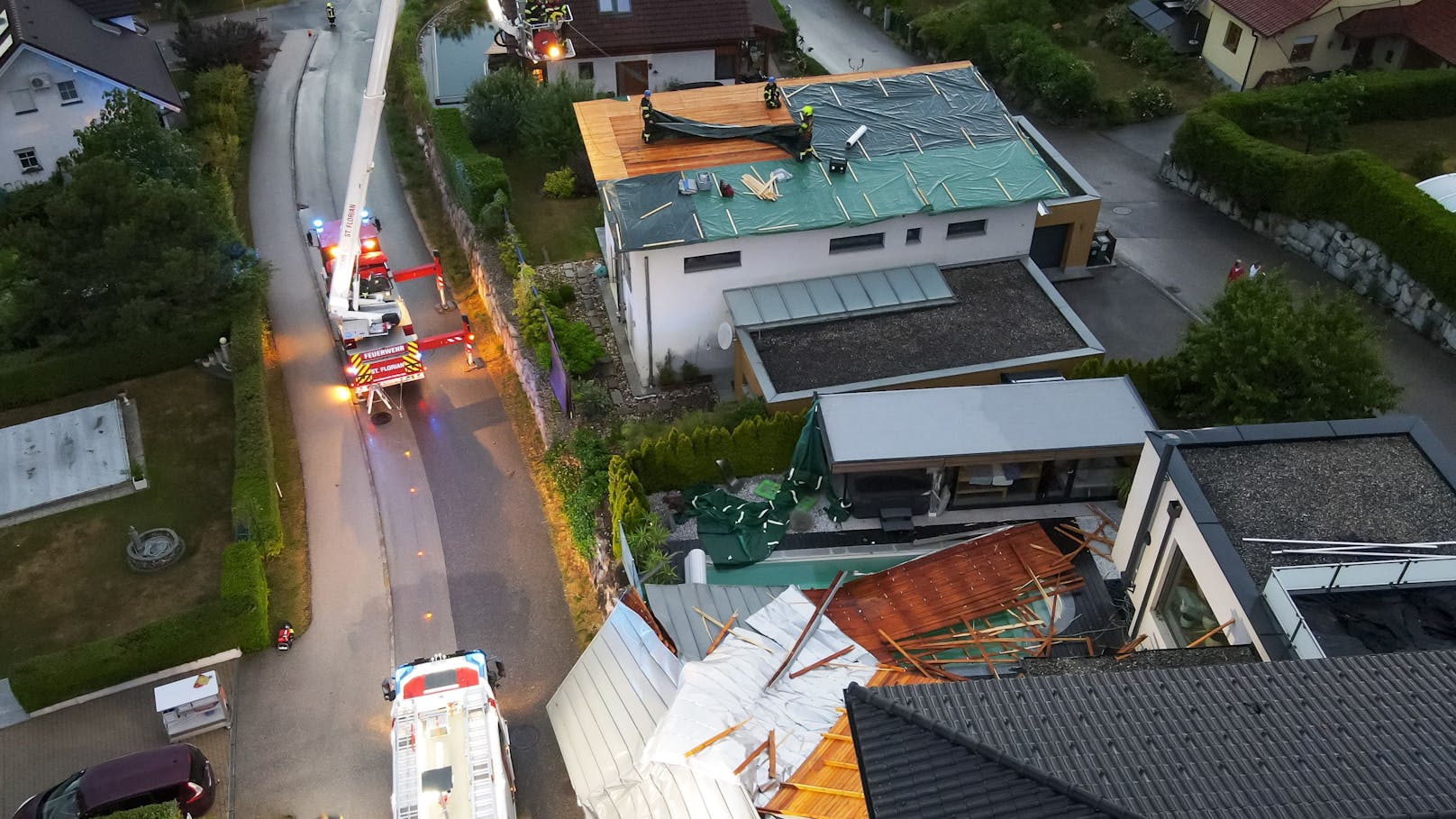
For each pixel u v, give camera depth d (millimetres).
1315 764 14602
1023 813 14016
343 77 59156
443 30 61938
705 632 25281
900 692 16109
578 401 34625
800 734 21312
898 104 40219
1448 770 14398
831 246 36125
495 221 42375
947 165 37031
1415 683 16281
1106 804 13789
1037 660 21219
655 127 37969
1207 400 32156
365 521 33188
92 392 38750
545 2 41562
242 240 42562
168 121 51656
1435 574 20203
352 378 36125
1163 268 42281
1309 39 51281
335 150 52750
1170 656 20516
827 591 26891
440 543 32375
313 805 25625
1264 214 44062
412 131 53719
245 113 53969
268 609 30312
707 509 30766
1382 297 39531
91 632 30141
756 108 39812
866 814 19109
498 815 22656
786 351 33594
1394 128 48469
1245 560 21312
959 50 56250
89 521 33656
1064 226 40719
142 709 27953
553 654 28953
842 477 30312
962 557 28234
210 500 34312
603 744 24141
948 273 37094
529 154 48125
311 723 27438
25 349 38969
